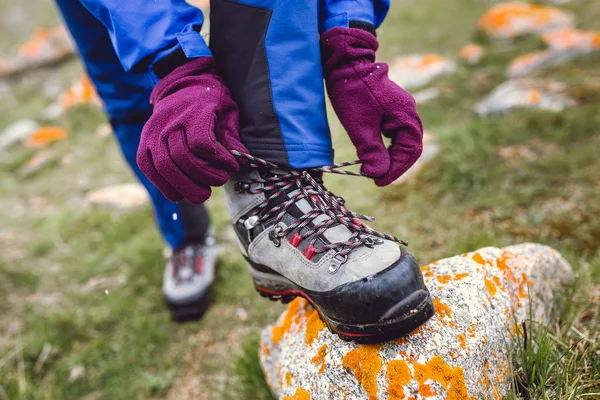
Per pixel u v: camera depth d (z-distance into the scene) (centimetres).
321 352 98
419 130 89
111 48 133
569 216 180
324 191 91
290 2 87
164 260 225
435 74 397
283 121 88
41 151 432
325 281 83
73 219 295
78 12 125
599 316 121
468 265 107
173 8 88
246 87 90
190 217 184
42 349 180
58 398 160
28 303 217
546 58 351
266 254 94
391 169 91
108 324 191
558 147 231
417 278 82
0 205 351
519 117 263
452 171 229
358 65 90
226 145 85
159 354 173
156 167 80
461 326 93
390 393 87
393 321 79
